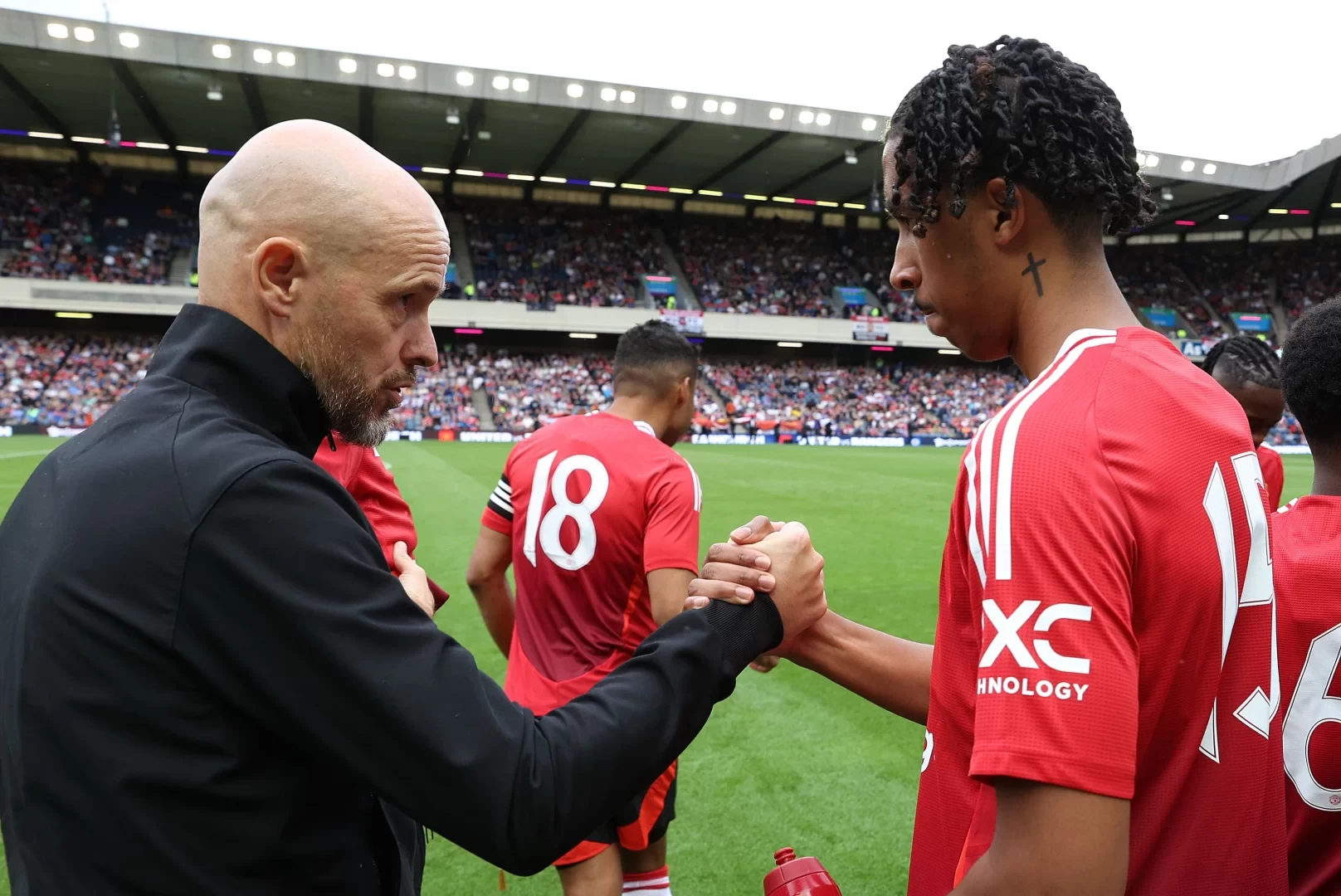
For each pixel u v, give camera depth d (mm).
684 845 2906
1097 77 944
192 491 810
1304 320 1367
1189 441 823
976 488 838
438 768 791
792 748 3713
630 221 36906
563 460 2141
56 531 848
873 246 38844
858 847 2889
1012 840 747
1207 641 820
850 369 36500
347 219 928
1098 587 745
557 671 2111
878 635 1346
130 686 797
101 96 24031
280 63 22359
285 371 950
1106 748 721
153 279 28516
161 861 803
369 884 961
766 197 35844
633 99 25016
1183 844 835
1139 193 961
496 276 33406
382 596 845
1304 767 1242
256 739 838
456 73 23625
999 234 954
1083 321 940
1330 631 1222
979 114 925
